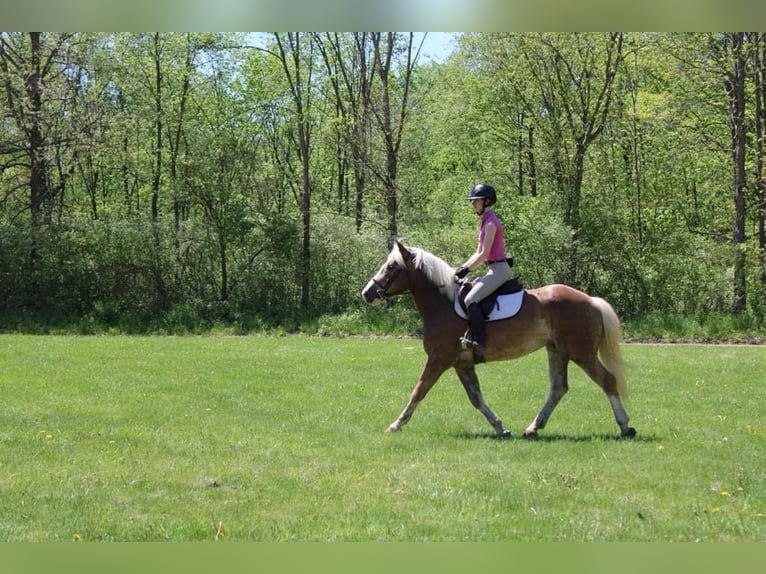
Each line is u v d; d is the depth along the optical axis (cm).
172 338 2542
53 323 2866
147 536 655
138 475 834
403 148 3238
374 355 2008
